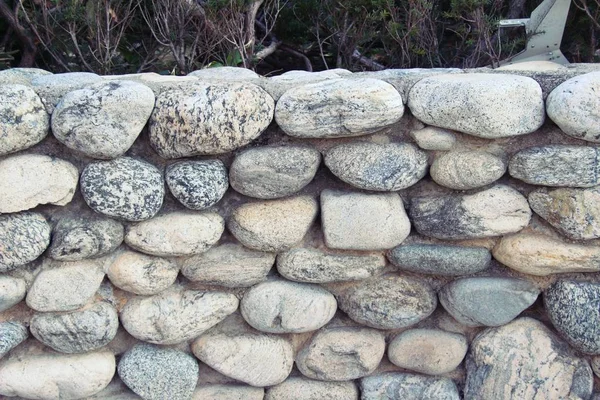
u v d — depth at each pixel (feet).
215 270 5.53
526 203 5.58
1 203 4.96
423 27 8.29
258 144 5.45
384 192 5.58
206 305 5.59
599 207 5.39
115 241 5.29
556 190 5.47
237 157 5.38
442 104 5.25
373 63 8.79
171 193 5.40
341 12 8.37
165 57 8.85
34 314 5.36
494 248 5.75
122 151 5.14
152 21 8.59
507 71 5.77
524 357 5.82
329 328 5.96
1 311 5.33
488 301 5.74
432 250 5.65
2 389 5.41
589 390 5.87
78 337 5.34
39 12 8.27
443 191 5.66
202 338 5.74
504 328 5.91
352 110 5.17
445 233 5.60
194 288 5.64
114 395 5.76
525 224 5.61
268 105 5.27
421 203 5.65
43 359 5.44
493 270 5.86
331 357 5.91
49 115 5.11
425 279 5.92
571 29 8.76
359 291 5.83
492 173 5.42
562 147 5.35
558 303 5.70
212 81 5.36
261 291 5.68
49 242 5.22
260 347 5.77
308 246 5.67
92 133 5.00
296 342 6.00
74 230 5.17
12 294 5.17
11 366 5.40
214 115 5.07
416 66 8.54
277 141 5.47
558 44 7.91
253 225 5.46
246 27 8.07
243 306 5.75
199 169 5.27
